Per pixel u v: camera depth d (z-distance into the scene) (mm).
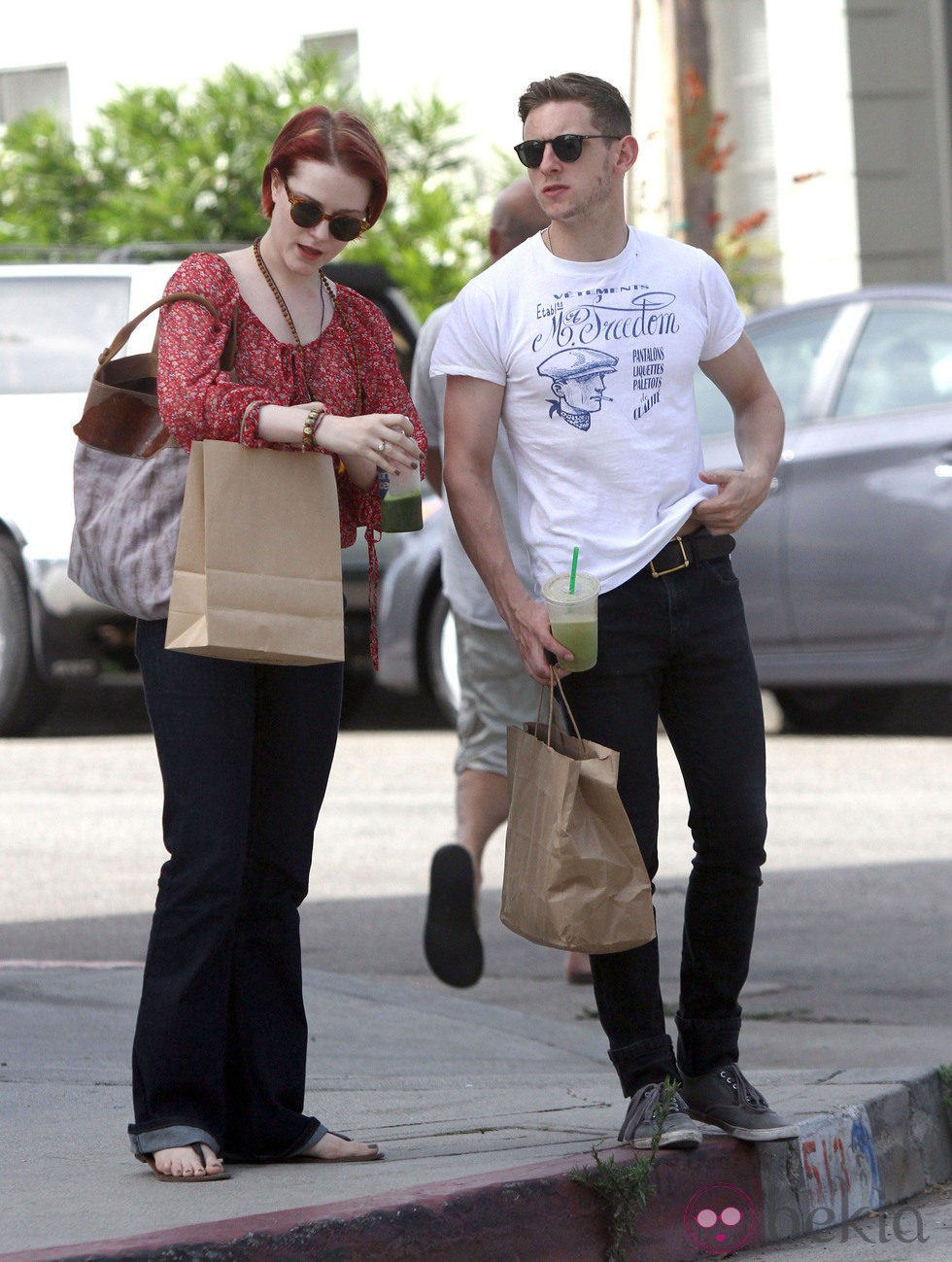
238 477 10164
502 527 11391
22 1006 15703
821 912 20375
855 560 28500
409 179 46969
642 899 10680
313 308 10805
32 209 47031
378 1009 16297
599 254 11203
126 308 31844
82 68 53031
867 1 44719
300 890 11125
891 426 28484
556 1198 10227
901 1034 15836
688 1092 11469
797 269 45781
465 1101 12883
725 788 11281
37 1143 11352
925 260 45406
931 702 36812
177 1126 10492
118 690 43656
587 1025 16625
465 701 17219
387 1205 9617
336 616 10391
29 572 32000
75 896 21188
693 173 38375
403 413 11055
